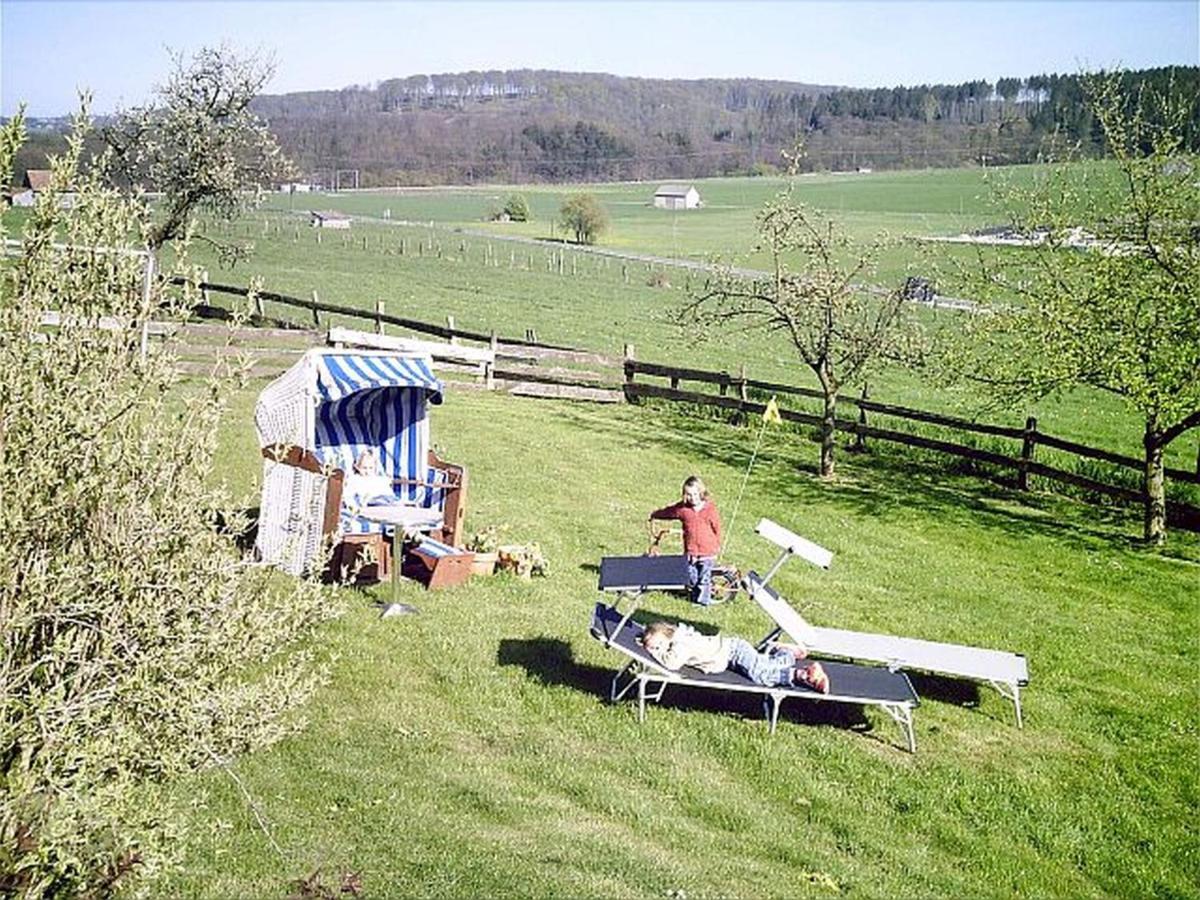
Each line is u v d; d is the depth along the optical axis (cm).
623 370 3142
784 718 1080
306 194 13850
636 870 777
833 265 2202
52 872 516
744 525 1800
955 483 2261
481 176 15588
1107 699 1202
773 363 4147
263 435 1391
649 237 10006
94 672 539
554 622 1255
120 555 562
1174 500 2181
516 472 1958
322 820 804
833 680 1051
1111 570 1722
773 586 1488
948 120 16300
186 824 601
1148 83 1977
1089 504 2152
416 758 926
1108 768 1040
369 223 10050
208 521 604
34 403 531
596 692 1095
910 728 1030
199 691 572
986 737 1087
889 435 2406
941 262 2877
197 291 600
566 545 1566
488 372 2781
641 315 5331
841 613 1400
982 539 1852
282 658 1070
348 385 1314
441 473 1471
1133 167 1866
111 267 565
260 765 877
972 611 1468
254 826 785
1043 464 2219
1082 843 905
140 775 579
